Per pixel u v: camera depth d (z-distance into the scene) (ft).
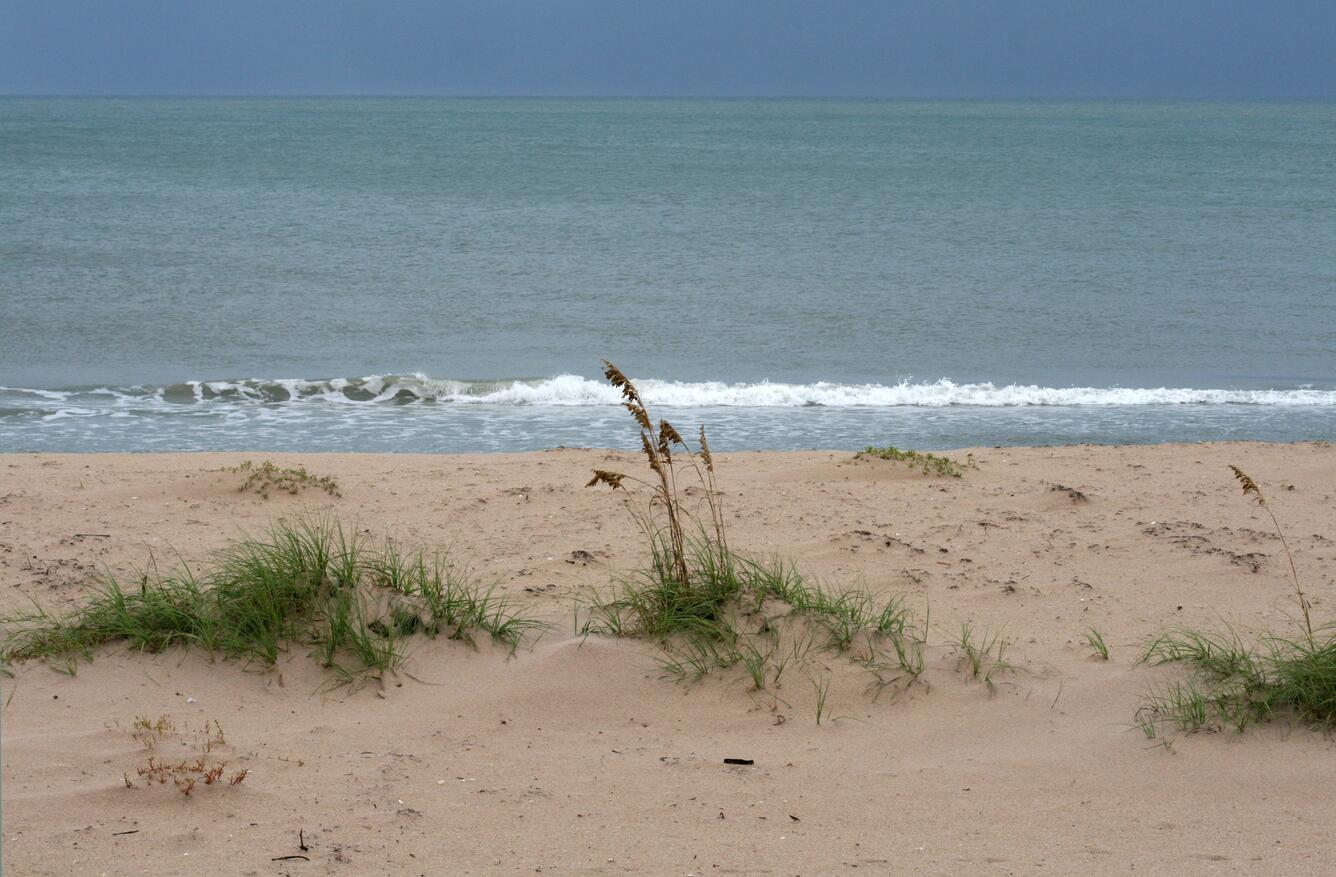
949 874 13.48
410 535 29.19
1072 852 14.08
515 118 629.92
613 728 17.93
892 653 20.16
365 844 13.80
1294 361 70.90
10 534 27.86
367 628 20.12
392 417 55.06
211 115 630.33
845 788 15.89
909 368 68.13
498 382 60.39
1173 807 15.35
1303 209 154.71
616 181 197.26
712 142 353.72
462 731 17.51
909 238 124.88
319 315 81.20
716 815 14.97
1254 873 13.55
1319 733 17.42
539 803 15.17
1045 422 55.31
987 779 16.21
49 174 193.57
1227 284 97.14
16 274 93.71
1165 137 404.16
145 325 76.69
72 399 57.41
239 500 32.48
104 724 17.08
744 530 30.37
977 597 24.52
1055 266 106.42
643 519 31.30
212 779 15.11
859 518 31.78
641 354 70.74
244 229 125.70
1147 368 69.05
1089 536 29.84
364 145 309.42
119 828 13.92
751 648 19.79
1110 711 18.39
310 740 16.97
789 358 70.23
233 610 20.07
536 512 31.96
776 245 118.93
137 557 26.20
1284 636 21.85
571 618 22.04
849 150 310.86
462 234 124.67
